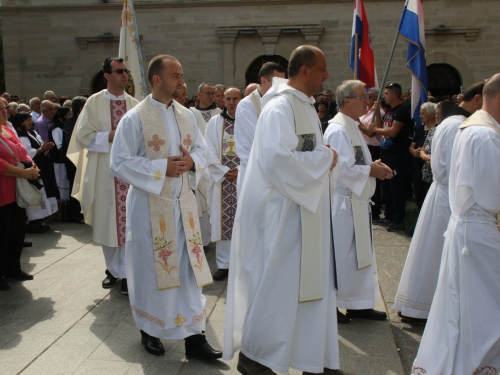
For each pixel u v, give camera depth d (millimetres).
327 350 3014
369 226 4098
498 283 2848
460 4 15492
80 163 5043
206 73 16422
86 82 16734
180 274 3490
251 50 16281
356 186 3904
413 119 7133
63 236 6887
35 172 4848
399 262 5688
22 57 16781
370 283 4086
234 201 5191
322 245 2967
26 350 3602
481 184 2789
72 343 3713
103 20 16469
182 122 3615
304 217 2908
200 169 3609
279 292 2922
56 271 5387
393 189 7039
